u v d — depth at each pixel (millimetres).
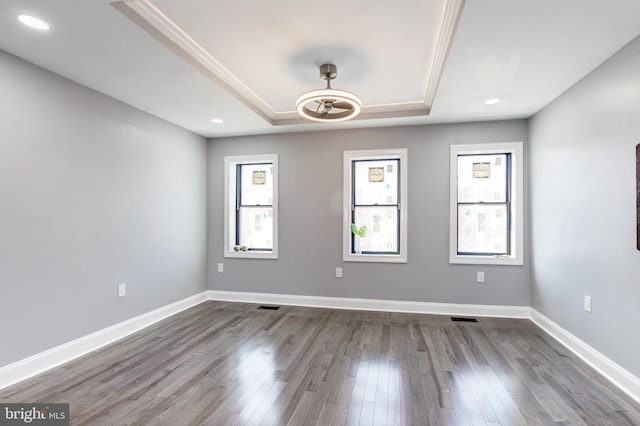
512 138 3934
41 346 2596
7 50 2348
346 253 4383
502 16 1916
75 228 2873
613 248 2424
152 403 2156
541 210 3570
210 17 2156
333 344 3141
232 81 3146
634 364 2223
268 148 4648
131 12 1998
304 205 4527
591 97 2658
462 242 4164
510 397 2225
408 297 4207
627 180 2270
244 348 3053
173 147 4141
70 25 2039
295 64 2850
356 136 4375
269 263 4645
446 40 2391
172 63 2555
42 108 2613
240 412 2059
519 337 3303
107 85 2961
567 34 2109
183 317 3986
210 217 4840
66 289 2793
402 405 2133
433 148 4148
